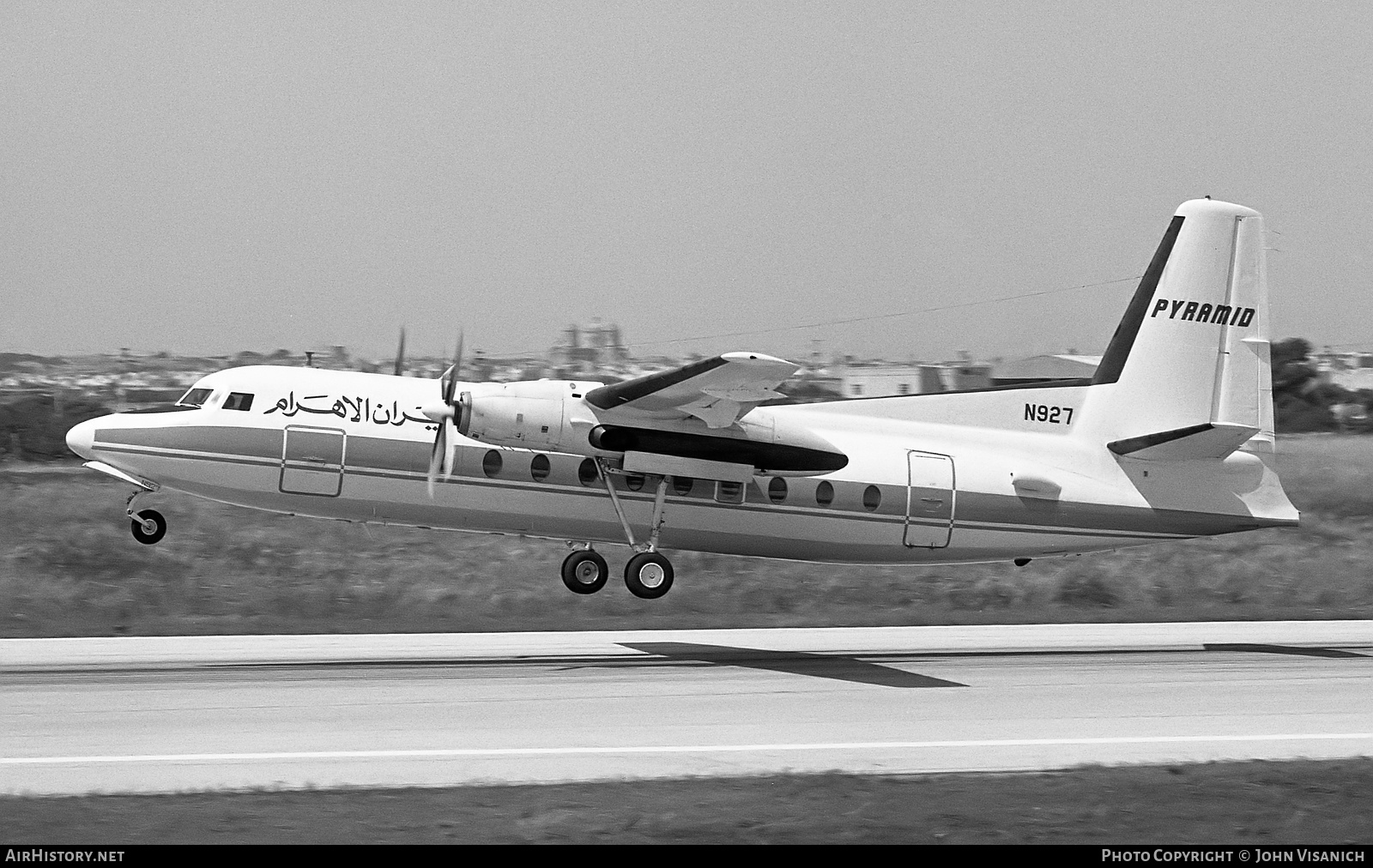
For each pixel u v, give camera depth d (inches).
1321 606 3961.6
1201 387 3115.2
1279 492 3142.2
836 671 2518.5
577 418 2642.7
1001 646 2955.2
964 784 1596.9
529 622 3314.5
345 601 3518.7
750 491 2817.4
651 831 1375.5
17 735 1815.9
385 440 2719.0
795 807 1476.4
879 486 2886.3
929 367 6565.0
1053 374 6747.1
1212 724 2034.9
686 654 2748.5
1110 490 3038.9
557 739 1839.3
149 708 2009.1
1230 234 3137.3
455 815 1427.2
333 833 1348.4
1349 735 1961.1
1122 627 3368.6
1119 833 1396.4
